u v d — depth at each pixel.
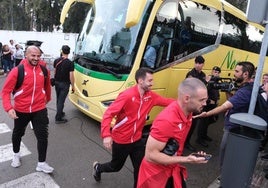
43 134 4.30
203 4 6.82
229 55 8.16
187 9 6.35
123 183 4.33
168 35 5.96
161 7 5.69
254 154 2.92
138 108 3.42
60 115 6.71
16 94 4.10
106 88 5.76
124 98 3.33
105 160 5.04
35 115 4.24
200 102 2.27
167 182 2.50
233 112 3.83
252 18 2.89
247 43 9.09
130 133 3.49
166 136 2.30
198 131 6.16
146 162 2.54
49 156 5.08
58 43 22.66
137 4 4.61
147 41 5.53
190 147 5.78
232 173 3.01
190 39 6.52
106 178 4.44
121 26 5.83
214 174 4.91
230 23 7.97
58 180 4.30
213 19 7.23
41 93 4.23
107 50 5.89
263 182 4.41
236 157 2.96
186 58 6.46
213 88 5.19
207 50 7.12
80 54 6.54
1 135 5.94
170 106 2.40
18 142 4.48
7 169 4.53
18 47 14.81
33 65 4.12
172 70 6.17
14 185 4.10
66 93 6.69
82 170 4.64
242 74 3.95
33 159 4.89
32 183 4.17
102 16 6.29
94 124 6.80
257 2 2.85
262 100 3.63
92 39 6.33
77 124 6.75
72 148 5.46
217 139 6.68
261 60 3.01
